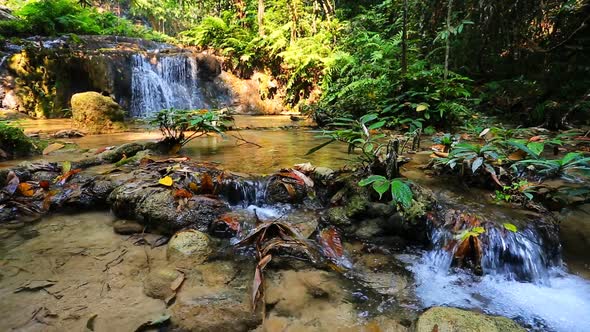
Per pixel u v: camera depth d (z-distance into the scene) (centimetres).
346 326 161
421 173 328
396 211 245
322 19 1112
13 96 710
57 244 226
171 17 2019
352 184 276
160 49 1056
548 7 613
